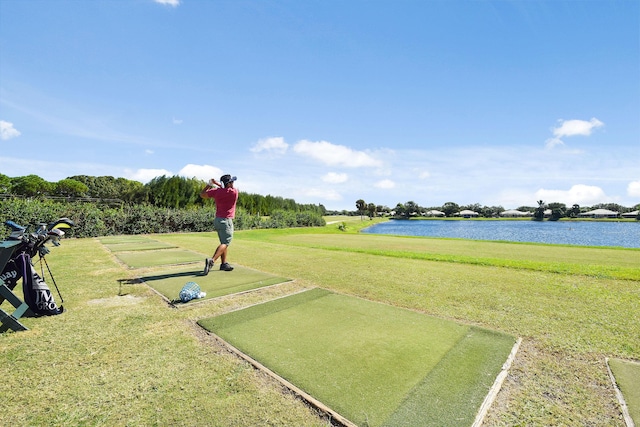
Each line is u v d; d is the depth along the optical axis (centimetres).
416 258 805
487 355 268
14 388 220
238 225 2553
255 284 511
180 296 420
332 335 311
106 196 4041
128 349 281
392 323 343
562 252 1092
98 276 569
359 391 215
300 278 564
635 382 228
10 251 330
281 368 246
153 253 877
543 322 348
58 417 191
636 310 387
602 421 188
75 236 1512
